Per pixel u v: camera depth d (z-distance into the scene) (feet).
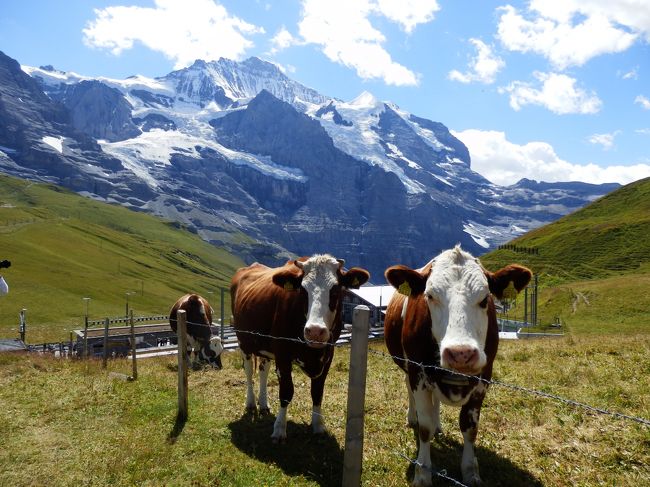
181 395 9.64
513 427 8.48
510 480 6.65
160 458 7.67
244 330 10.37
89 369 14.21
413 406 8.80
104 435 8.71
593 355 13.92
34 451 7.97
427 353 6.64
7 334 61.82
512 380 11.41
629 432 7.58
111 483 6.96
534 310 63.26
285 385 8.73
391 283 6.99
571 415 8.61
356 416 5.74
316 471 7.32
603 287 65.46
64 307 86.53
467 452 6.73
